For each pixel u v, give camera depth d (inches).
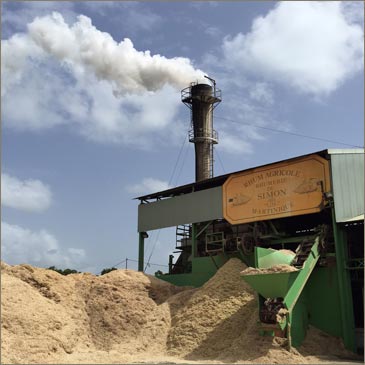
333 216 1006.4
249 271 844.0
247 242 1159.6
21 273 1061.1
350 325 920.3
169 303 1073.5
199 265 1293.1
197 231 1360.7
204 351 861.2
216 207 1289.4
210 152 1904.5
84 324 1002.1
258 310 873.5
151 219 1476.4
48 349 793.6
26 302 917.2
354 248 1032.8
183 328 944.9
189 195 1378.0
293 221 1245.7
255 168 1210.6
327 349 872.9
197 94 1905.8
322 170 1063.0
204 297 1016.9
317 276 983.6
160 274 1457.9
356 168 1074.7
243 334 860.6
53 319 905.5
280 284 802.2
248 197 1211.2
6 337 769.6
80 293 1108.5
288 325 798.5
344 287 947.3
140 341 949.2
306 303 952.9
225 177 1290.6
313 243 976.3
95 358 801.6
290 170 1130.7
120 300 1073.5
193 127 1918.1
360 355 878.4
